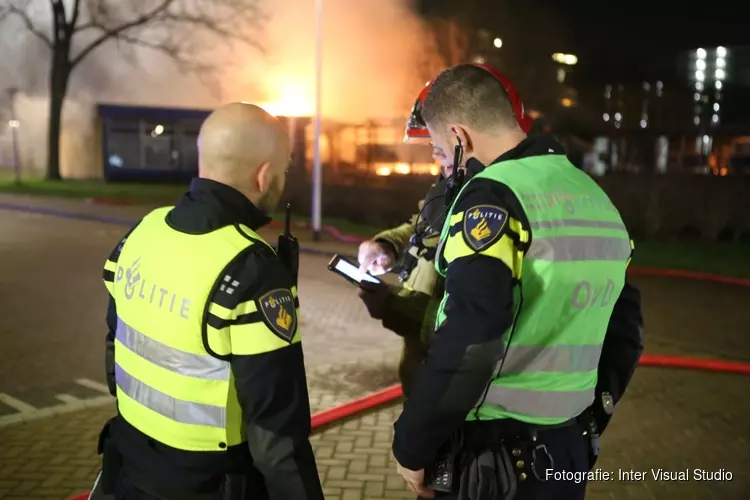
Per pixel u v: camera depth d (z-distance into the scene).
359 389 4.96
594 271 1.66
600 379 1.92
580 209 1.67
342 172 17.88
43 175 33.84
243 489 1.65
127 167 28.11
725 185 13.48
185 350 1.61
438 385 1.53
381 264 2.51
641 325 1.95
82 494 3.33
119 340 1.78
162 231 1.72
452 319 1.53
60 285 8.40
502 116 1.77
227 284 1.58
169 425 1.64
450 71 1.82
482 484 1.63
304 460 1.63
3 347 5.81
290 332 1.61
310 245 12.09
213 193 1.68
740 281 9.64
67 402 4.59
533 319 1.60
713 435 4.30
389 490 3.49
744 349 6.33
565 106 22.25
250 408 1.59
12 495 3.38
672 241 13.67
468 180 1.78
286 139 1.78
